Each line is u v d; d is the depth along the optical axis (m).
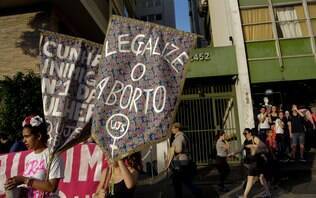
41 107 9.33
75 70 3.61
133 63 3.36
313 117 13.59
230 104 14.16
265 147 8.46
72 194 5.14
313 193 8.77
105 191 4.06
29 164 3.45
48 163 3.31
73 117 3.51
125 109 3.23
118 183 3.90
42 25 12.42
